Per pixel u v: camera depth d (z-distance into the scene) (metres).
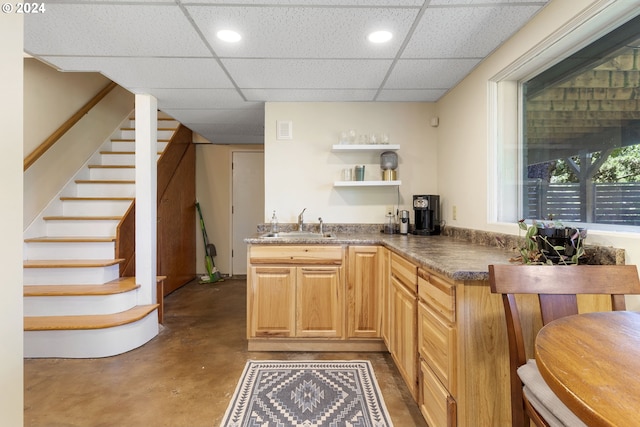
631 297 1.31
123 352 2.64
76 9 1.68
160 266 4.15
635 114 1.36
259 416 1.83
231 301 4.12
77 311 2.74
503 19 1.79
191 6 1.67
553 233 1.47
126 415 1.85
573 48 1.72
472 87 2.49
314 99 3.14
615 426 0.53
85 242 3.23
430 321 1.64
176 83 2.71
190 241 5.14
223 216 5.46
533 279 1.17
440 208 3.11
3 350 1.03
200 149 5.43
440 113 3.13
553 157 1.86
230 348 2.74
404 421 1.79
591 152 1.59
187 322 3.37
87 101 4.09
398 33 1.94
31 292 2.71
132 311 2.85
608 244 1.41
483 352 1.38
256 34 1.95
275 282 2.65
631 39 1.39
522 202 2.15
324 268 2.65
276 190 3.24
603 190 1.52
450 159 2.91
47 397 2.02
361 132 3.23
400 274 2.16
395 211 3.26
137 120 2.98
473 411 1.37
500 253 1.88
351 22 1.82
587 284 1.17
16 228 1.07
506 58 2.04
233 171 5.47
